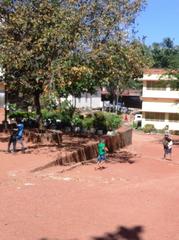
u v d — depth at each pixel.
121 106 87.06
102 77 24.67
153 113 61.66
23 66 25.05
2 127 32.25
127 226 12.86
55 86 23.89
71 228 12.45
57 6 24.89
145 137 49.22
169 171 25.28
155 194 17.00
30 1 24.81
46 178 19.16
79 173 21.52
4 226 12.34
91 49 24.30
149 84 61.16
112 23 24.78
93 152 26.83
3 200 15.05
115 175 22.08
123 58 24.62
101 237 11.78
